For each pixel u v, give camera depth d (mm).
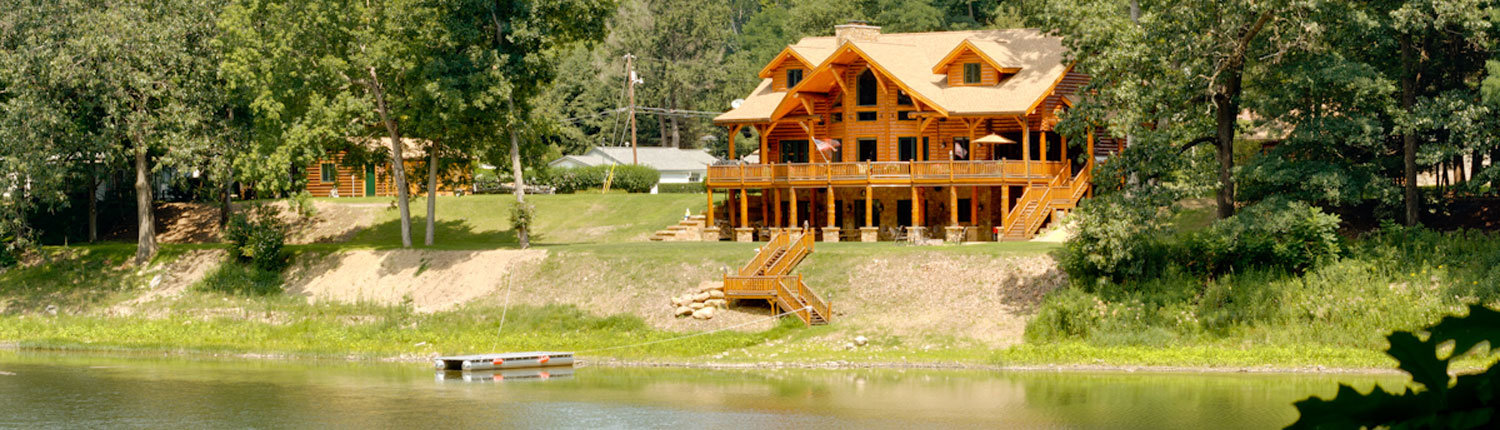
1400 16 45094
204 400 38812
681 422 34500
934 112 60219
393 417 35656
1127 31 47156
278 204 77188
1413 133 48625
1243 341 42750
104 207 77875
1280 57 46000
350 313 55656
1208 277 46125
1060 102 60500
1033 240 55344
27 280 63031
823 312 48594
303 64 57562
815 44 70500
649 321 50781
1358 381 37688
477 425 34406
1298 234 45406
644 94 129625
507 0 58281
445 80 56219
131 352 51906
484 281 56625
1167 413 33938
